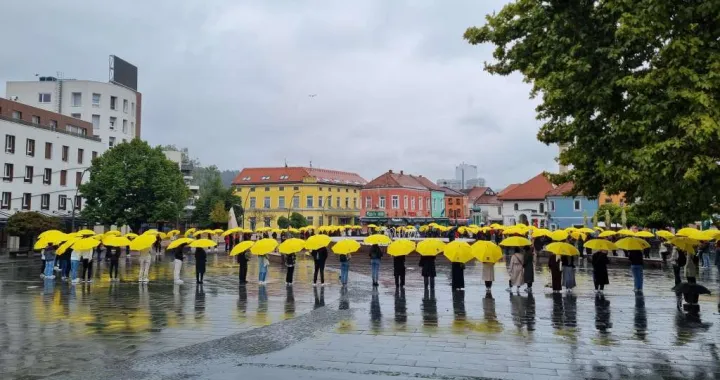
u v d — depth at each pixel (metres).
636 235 28.80
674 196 8.55
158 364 9.13
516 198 83.12
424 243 19.53
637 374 8.59
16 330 12.25
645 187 8.81
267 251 20.34
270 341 11.02
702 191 8.25
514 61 11.68
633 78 8.46
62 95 75.94
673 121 7.97
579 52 9.59
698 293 15.04
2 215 47.28
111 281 23.23
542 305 16.14
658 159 8.16
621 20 8.45
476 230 45.09
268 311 15.01
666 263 31.70
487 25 11.95
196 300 17.27
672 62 8.16
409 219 73.69
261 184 94.25
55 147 55.16
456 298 17.67
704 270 28.69
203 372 8.62
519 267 19.22
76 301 17.03
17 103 54.94
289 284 21.67
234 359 9.47
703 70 8.11
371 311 14.99
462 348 10.41
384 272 27.56
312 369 8.80
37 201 52.44
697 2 8.24
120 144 50.50
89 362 9.34
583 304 16.33
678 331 12.16
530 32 11.22
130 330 12.25
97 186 48.59
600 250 19.19
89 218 48.25
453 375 8.48
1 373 8.65
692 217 9.45
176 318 13.86
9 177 48.97
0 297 17.97
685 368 8.98
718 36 8.23
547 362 9.34
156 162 49.62
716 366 9.11
